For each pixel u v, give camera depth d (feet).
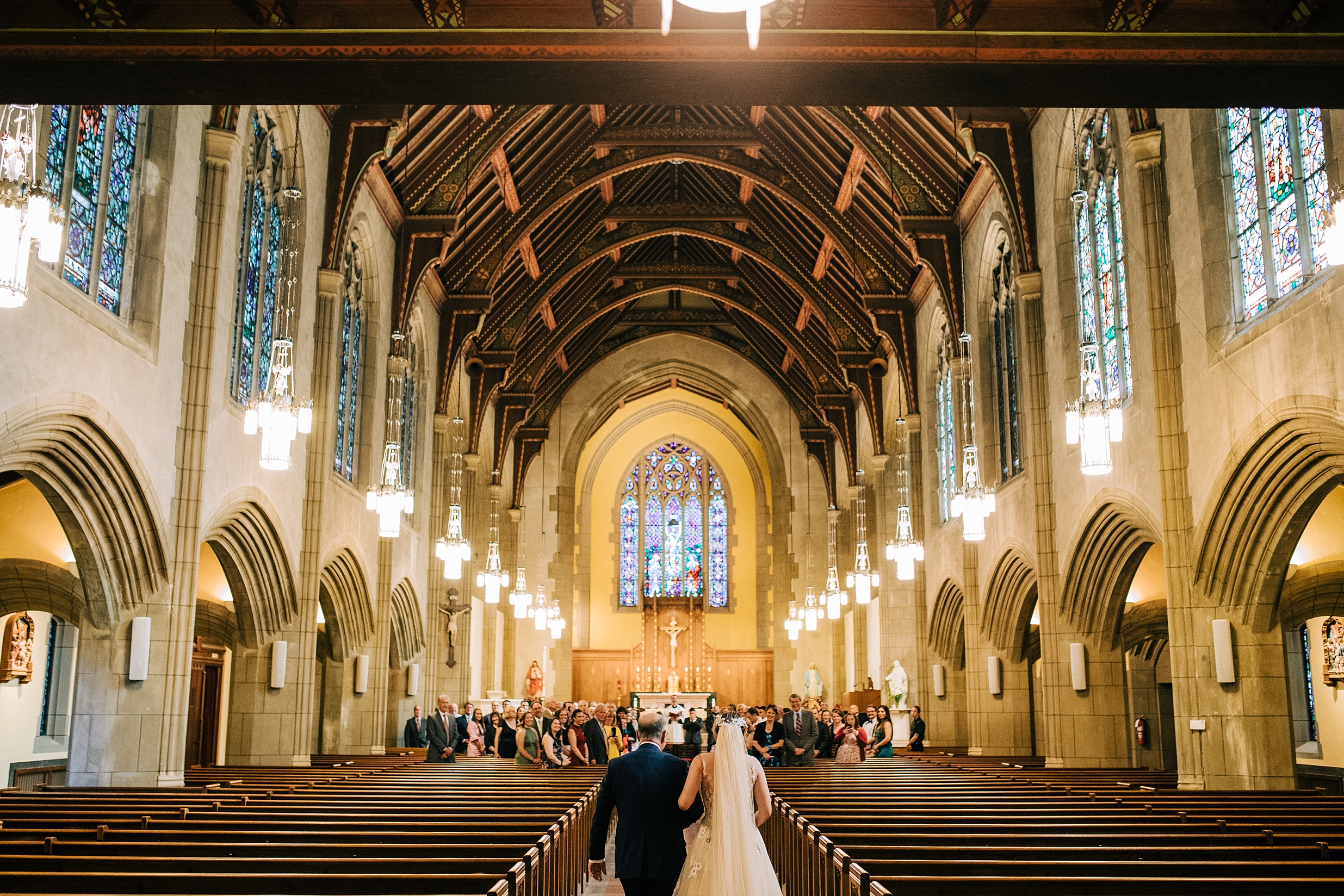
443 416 92.89
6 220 24.34
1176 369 48.80
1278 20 28.17
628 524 153.28
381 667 75.92
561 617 136.87
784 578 141.08
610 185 102.27
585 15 28.45
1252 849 22.89
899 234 85.56
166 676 44.73
